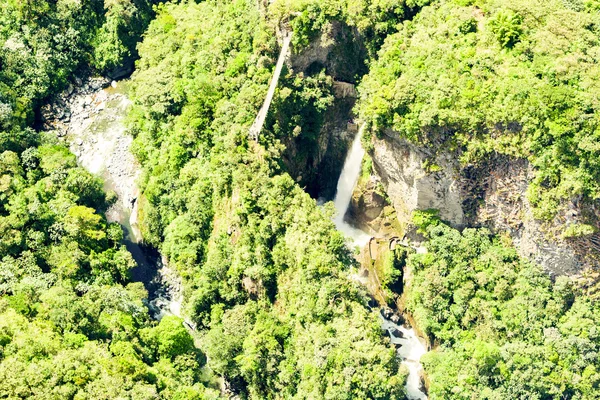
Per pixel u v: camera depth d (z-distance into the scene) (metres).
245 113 191.25
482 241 185.50
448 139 178.38
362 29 196.00
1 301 163.38
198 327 184.75
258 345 171.88
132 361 161.12
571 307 179.00
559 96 164.12
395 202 197.00
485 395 171.75
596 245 173.75
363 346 165.25
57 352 155.50
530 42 174.38
